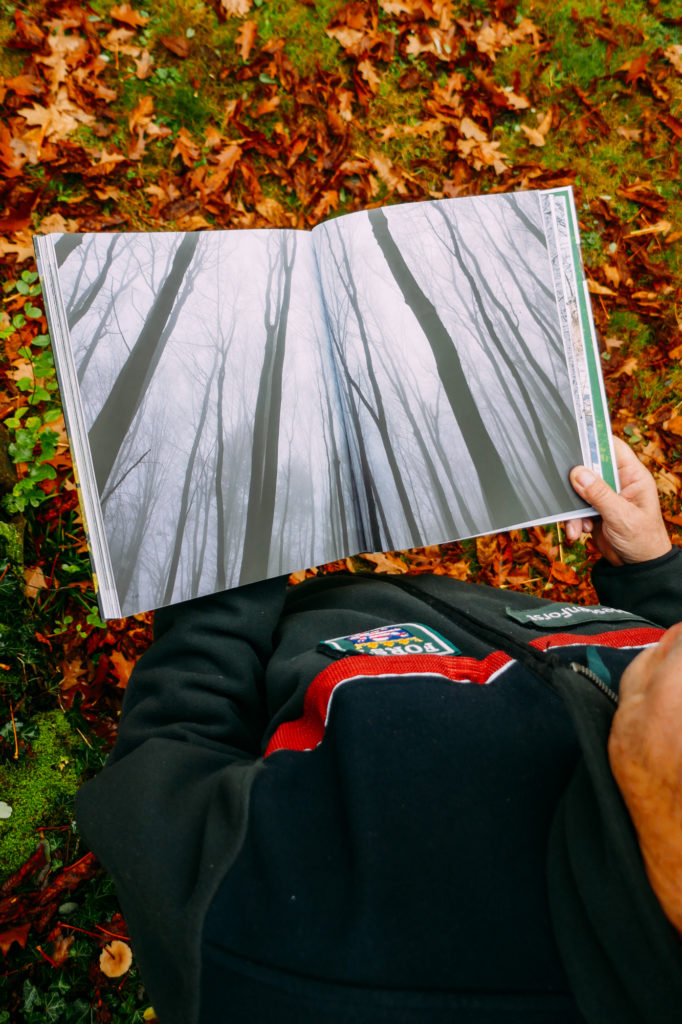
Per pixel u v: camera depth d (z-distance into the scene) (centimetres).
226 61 193
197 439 92
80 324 88
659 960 46
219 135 190
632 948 48
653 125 223
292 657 90
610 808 50
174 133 188
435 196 209
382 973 56
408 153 207
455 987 55
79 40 180
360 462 101
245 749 88
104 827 68
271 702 87
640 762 47
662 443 215
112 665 161
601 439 106
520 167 214
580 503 106
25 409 164
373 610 101
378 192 204
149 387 90
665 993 46
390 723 64
